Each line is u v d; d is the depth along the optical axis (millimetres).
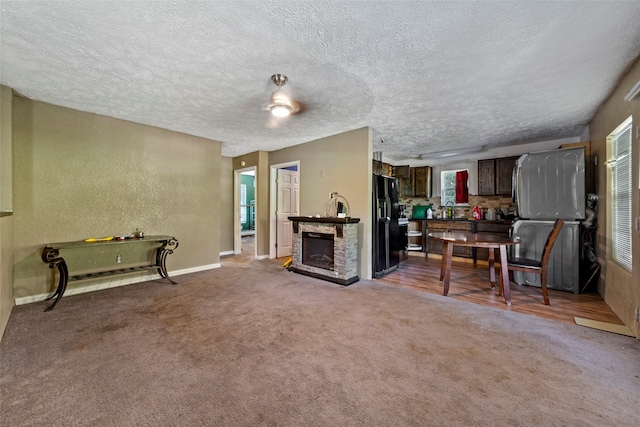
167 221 4270
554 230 2982
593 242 3525
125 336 2281
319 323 2549
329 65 2311
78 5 1602
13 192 2986
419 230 6363
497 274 4418
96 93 2900
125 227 3840
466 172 6027
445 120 3762
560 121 3807
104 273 3475
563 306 2998
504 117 3652
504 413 1437
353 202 4273
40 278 3164
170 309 2902
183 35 1907
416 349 2084
